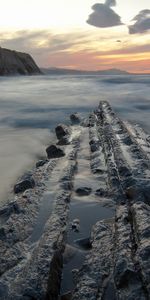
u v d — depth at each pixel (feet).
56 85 163.22
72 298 11.12
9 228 15.53
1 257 13.42
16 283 11.44
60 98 106.93
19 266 12.59
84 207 18.86
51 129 57.62
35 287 11.23
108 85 152.87
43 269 12.19
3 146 43.93
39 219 16.89
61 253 14.08
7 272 12.26
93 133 38.29
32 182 22.53
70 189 21.15
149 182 18.86
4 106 89.10
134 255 11.90
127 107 82.94
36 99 105.50
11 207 17.87
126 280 10.76
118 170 22.21
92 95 114.01
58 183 21.75
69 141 36.29
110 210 18.44
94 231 15.30
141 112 75.92
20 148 42.80
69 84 167.32
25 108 84.64
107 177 22.94
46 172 24.12
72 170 24.59
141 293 10.03
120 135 31.71
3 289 11.19
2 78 237.25
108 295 11.04
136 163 22.82
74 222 16.94
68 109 81.66
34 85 166.91
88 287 11.35
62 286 12.73
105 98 102.83
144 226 13.16
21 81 201.46
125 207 16.56
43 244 13.92
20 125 62.13
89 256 13.42
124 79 183.52
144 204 15.64
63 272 13.48
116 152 25.85
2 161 36.06
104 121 41.16
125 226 14.28
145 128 56.85
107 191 20.65
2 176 30.37
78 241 15.46
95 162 26.50
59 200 18.89
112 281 11.56
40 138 49.52
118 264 11.53
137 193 17.72
